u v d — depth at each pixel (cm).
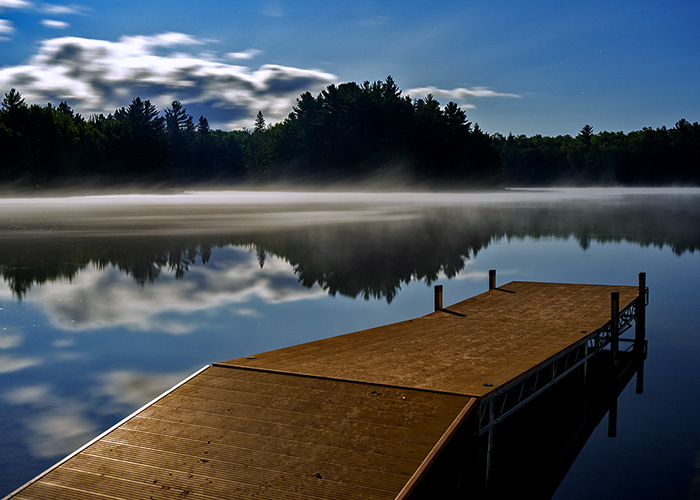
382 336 1061
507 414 774
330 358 891
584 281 2292
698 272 2534
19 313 1612
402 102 11481
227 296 1941
